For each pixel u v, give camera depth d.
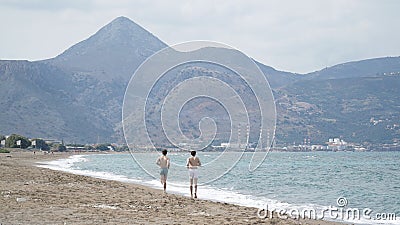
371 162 77.88
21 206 13.73
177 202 16.78
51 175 27.91
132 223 11.91
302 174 43.91
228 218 13.59
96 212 13.37
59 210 13.34
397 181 35.81
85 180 25.48
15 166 37.62
